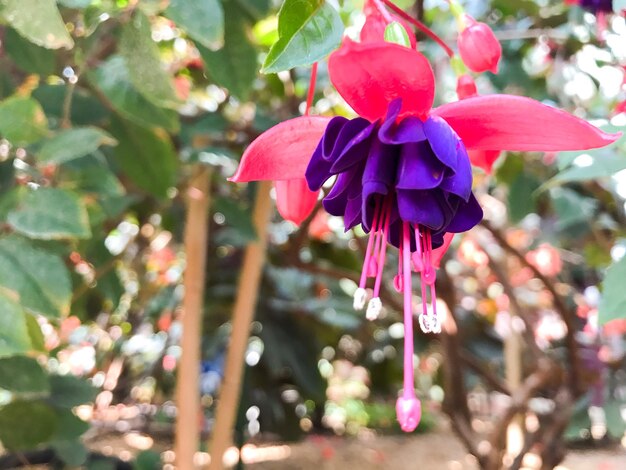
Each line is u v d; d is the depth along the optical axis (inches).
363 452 23.7
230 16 8.0
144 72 6.9
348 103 4.4
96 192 8.6
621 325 18.1
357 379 36.4
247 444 23.8
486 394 29.2
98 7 7.1
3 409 9.4
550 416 15.5
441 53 12.9
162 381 25.4
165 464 16.9
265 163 4.7
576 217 14.6
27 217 6.5
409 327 4.4
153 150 9.8
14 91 9.2
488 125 4.4
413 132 4.3
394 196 4.7
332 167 4.4
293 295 19.8
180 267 21.0
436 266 5.2
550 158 14.0
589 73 13.4
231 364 12.0
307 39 4.4
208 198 11.6
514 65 13.4
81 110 9.3
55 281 6.5
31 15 5.2
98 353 25.0
